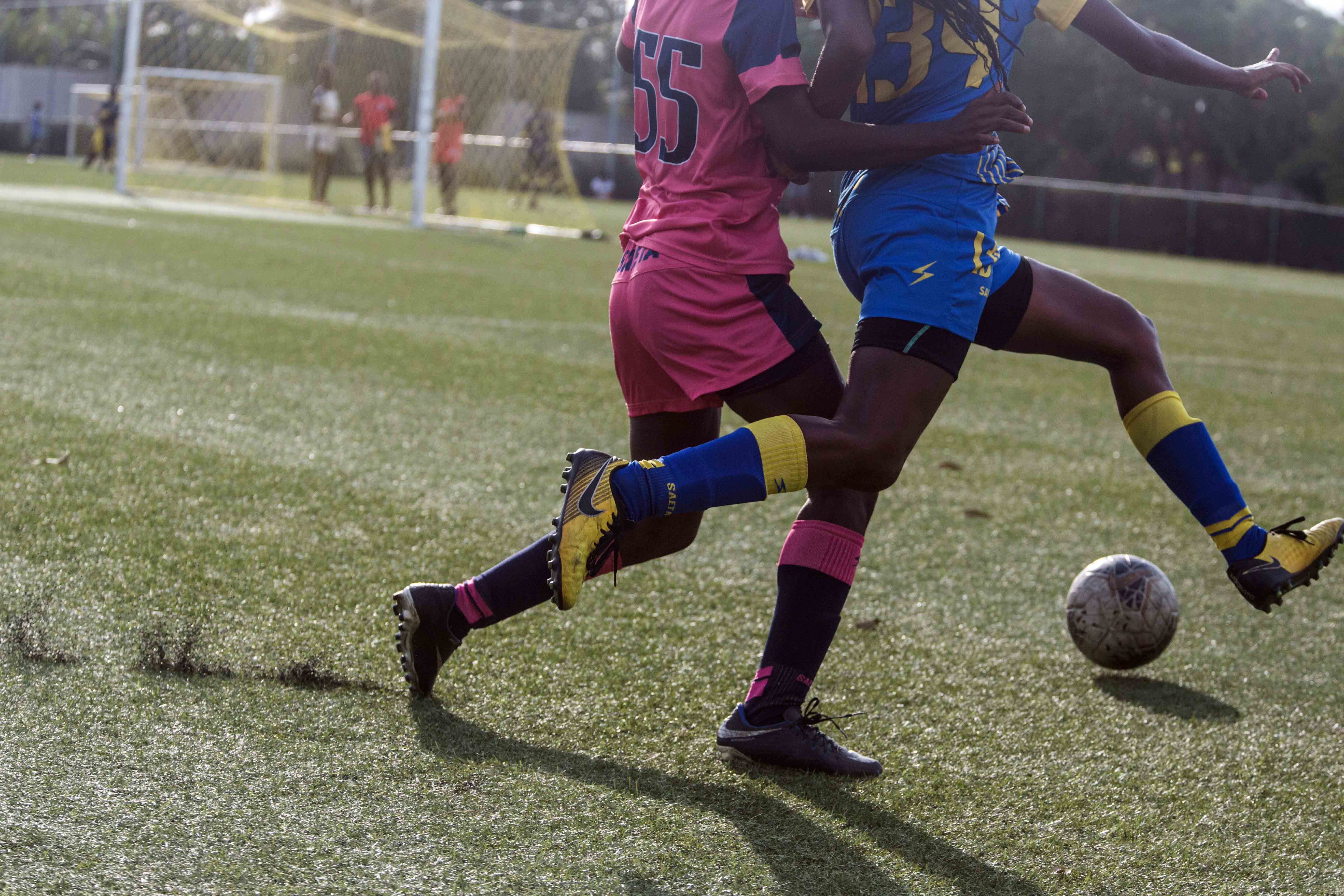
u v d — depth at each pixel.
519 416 15.01
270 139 68.88
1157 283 53.56
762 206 6.29
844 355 23.27
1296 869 5.57
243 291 23.94
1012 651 8.57
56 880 4.47
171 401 13.78
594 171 97.94
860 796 6.00
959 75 6.27
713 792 5.89
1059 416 18.36
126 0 91.75
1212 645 9.04
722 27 6.09
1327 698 8.06
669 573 9.65
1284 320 39.78
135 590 7.88
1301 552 6.62
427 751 6.04
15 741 5.60
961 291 6.10
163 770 5.50
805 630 6.31
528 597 6.55
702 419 6.73
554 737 6.39
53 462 10.53
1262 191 130.25
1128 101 119.25
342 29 84.25
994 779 6.34
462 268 33.38
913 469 14.12
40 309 19.08
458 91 72.12
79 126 89.62
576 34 63.19
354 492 10.97
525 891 4.78
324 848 4.96
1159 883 5.36
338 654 7.20
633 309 6.38
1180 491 6.86
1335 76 123.00
